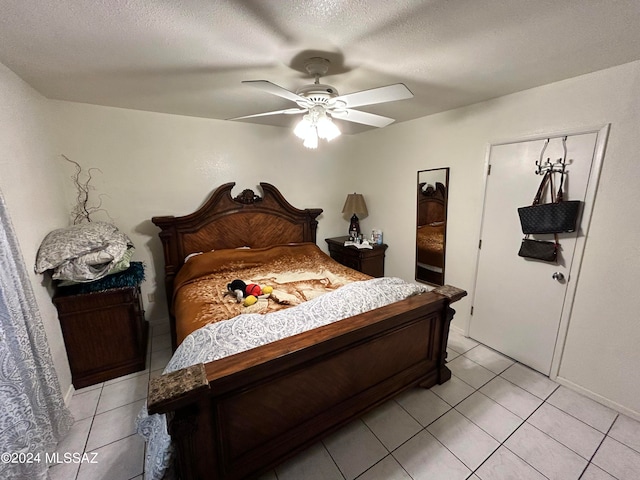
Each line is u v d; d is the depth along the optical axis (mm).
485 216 2535
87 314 2092
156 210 2883
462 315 2855
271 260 3043
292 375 1395
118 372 2260
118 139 2621
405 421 1821
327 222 4031
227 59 1614
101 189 2623
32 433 1314
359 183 3932
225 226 3137
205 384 1071
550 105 2033
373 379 1753
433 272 3086
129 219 2777
